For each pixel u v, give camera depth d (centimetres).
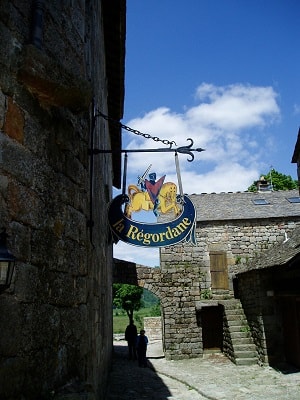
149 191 502
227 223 1689
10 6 253
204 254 1664
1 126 233
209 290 1628
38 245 261
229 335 1409
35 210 261
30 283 247
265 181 2019
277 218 1692
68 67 330
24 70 252
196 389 923
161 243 484
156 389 938
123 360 1566
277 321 1215
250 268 1325
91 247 428
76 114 317
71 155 329
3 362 213
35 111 272
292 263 953
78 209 337
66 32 334
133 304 2797
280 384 934
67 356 292
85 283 346
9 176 235
